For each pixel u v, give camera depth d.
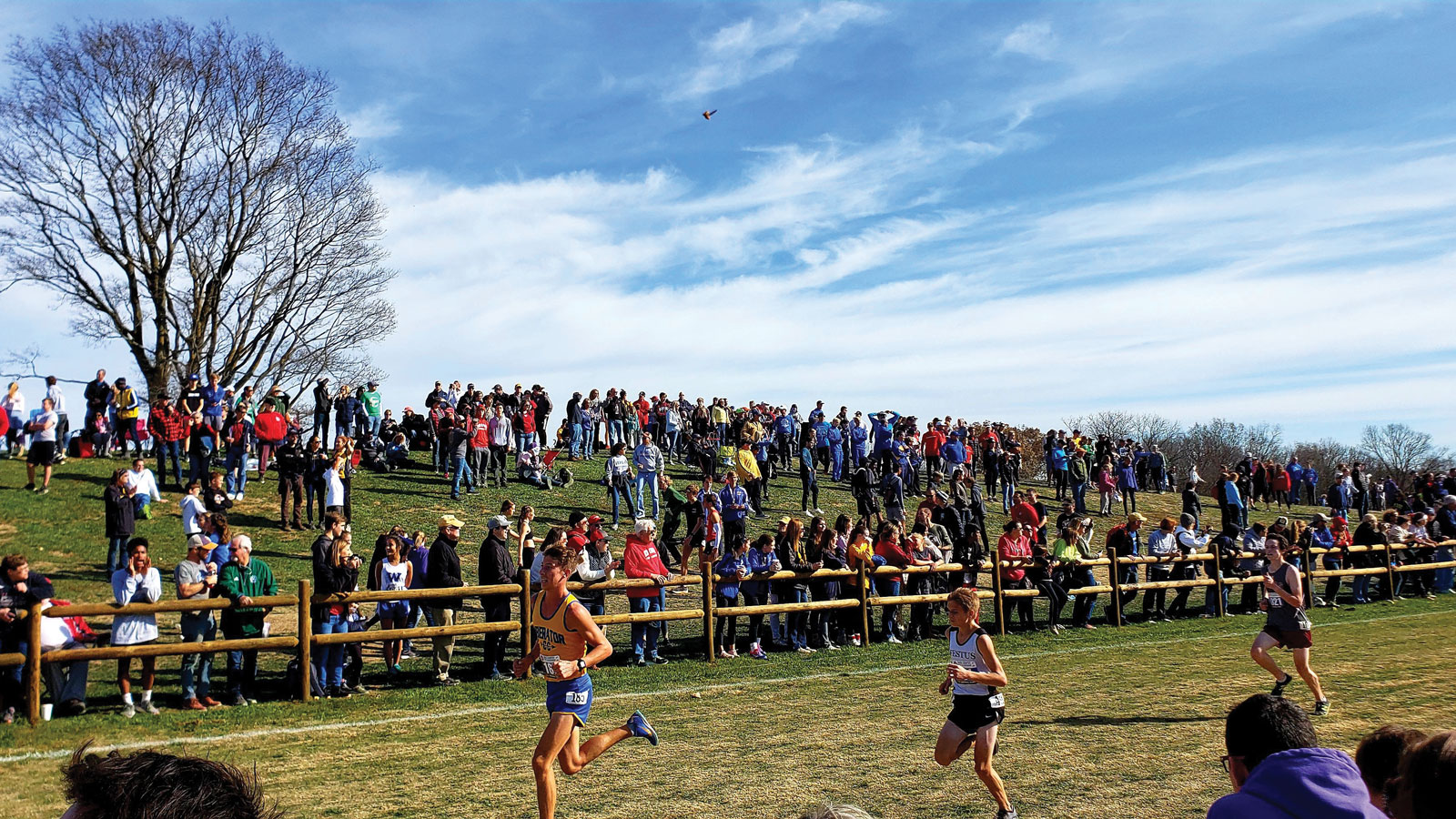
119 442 25.66
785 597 15.65
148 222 33.06
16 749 8.95
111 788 1.59
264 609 11.59
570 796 7.60
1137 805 6.94
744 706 11.16
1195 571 20.19
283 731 9.95
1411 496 33.34
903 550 16.95
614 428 32.12
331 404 27.33
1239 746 3.35
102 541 18.91
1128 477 33.25
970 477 26.14
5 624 10.17
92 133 31.16
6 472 22.22
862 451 33.53
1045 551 18.36
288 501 21.95
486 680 12.80
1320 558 22.66
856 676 13.16
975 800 7.19
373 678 12.96
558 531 13.94
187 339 34.31
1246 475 36.81
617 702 11.55
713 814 7.07
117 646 10.41
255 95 33.50
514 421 28.41
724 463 32.44
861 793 7.47
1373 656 13.72
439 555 13.14
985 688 6.48
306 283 36.91
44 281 31.69
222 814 1.62
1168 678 12.34
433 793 7.73
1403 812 2.40
